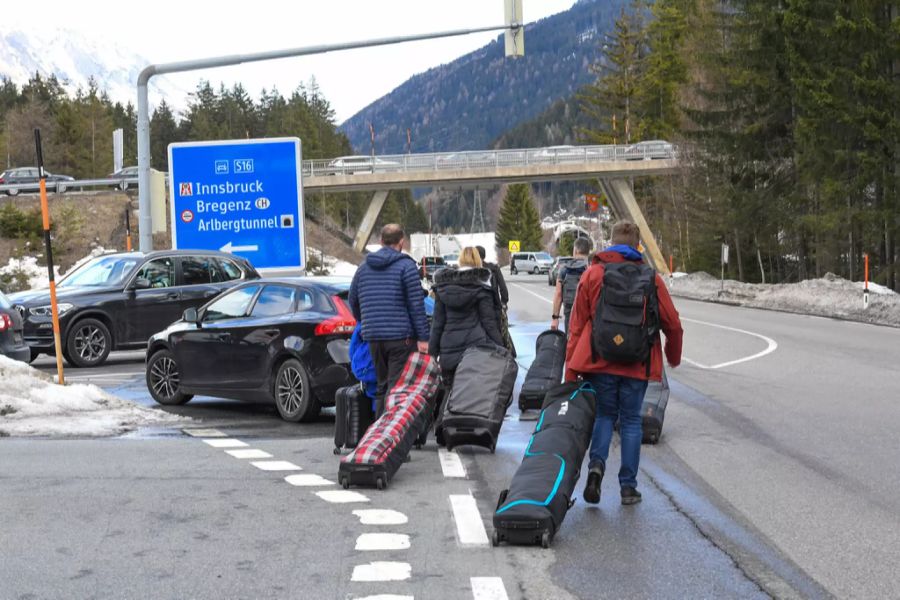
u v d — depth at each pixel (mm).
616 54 101625
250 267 21172
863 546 6293
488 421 9547
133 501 7543
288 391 11891
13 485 8094
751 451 9555
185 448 9883
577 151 71375
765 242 51781
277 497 7691
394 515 7102
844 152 40594
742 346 20469
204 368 12781
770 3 44781
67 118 117000
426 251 87438
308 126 143500
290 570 5785
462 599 5242
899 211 40719
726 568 5809
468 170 71188
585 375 7355
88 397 12250
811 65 41969
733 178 51938
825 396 13219
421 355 9492
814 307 33438
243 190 24750
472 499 7617
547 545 6246
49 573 5750
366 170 70750
